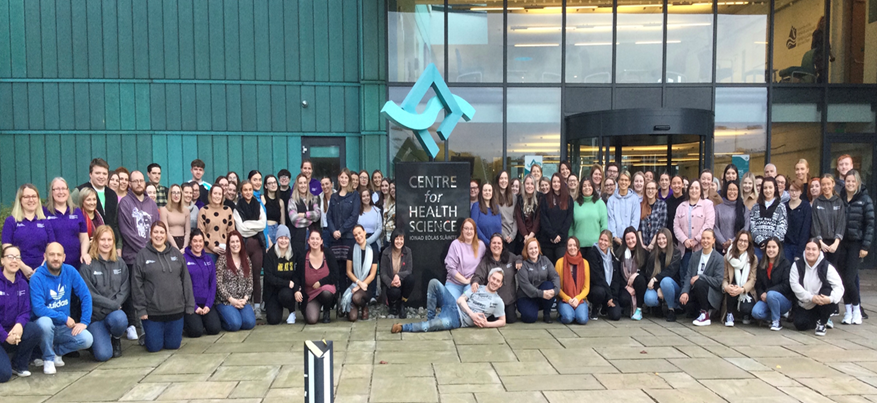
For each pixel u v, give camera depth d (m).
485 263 6.14
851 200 6.11
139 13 9.38
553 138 9.84
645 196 7.04
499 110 9.84
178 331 5.06
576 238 6.15
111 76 9.36
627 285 6.29
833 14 9.91
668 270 6.21
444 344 5.15
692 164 9.27
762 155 9.91
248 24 9.66
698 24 9.82
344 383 4.07
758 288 5.89
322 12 9.79
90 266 4.83
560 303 6.07
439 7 9.76
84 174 9.35
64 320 4.53
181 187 6.52
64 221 5.01
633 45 9.84
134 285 4.90
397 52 9.78
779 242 5.75
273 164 9.78
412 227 6.79
